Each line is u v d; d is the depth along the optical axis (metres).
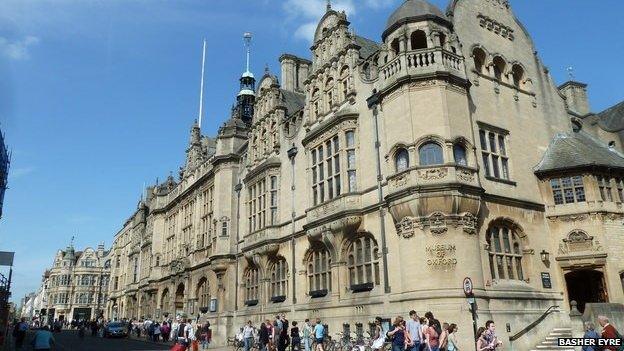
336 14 32.88
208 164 48.09
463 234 22.78
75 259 136.38
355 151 28.41
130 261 74.06
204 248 45.84
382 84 27.08
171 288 53.91
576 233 27.28
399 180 24.20
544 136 30.55
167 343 40.53
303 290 31.47
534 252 26.64
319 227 29.28
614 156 31.30
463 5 29.59
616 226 27.36
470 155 24.55
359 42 34.59
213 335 39.56
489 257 24.62
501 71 30.31
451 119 24.38
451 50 26.27
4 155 39.44
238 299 39.44
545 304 25.58
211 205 46.09
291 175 34.81
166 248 59.03
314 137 31.89
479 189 23.64
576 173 28.22
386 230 25.31
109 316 85.06
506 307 23.70
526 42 32.72
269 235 35.12
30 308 173.50
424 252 22.53
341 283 27.83
